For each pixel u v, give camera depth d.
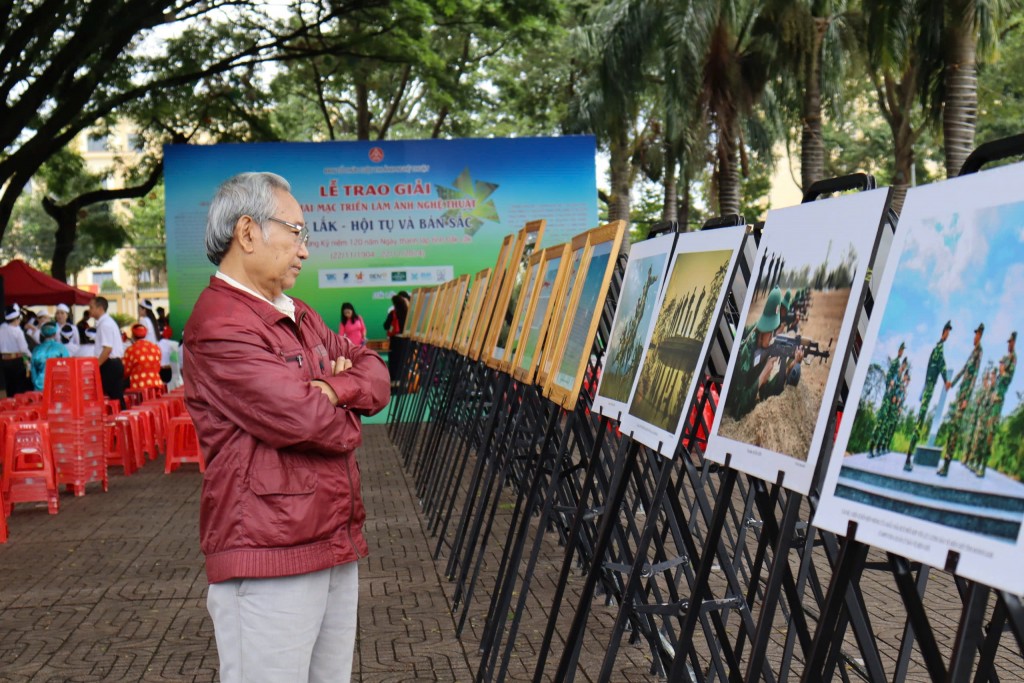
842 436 2.36
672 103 22.66
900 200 22.92
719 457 3.06
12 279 22.06
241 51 22.73
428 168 18.05
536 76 35.03
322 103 28.06
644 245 4.68
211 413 3.03
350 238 18.05
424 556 7.82
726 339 4.06
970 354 2.04
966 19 16.09
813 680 2.32
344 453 3.09
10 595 6.83
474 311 9.45
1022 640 1.80
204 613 6.30
